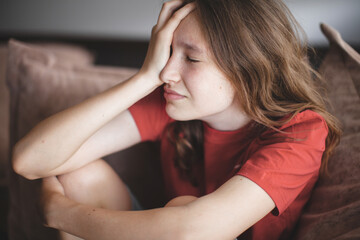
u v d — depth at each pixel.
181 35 0.61
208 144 0.78
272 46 0.65
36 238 0.92
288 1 1.53
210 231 0.51
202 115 0.66
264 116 0.67
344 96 0.78
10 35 2.28
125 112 0.81
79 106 0.67
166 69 0.62
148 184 1.01
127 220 0.55
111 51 2.08
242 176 0.57
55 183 0.69
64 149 0.65
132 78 0.67
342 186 0.65
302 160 0.60
